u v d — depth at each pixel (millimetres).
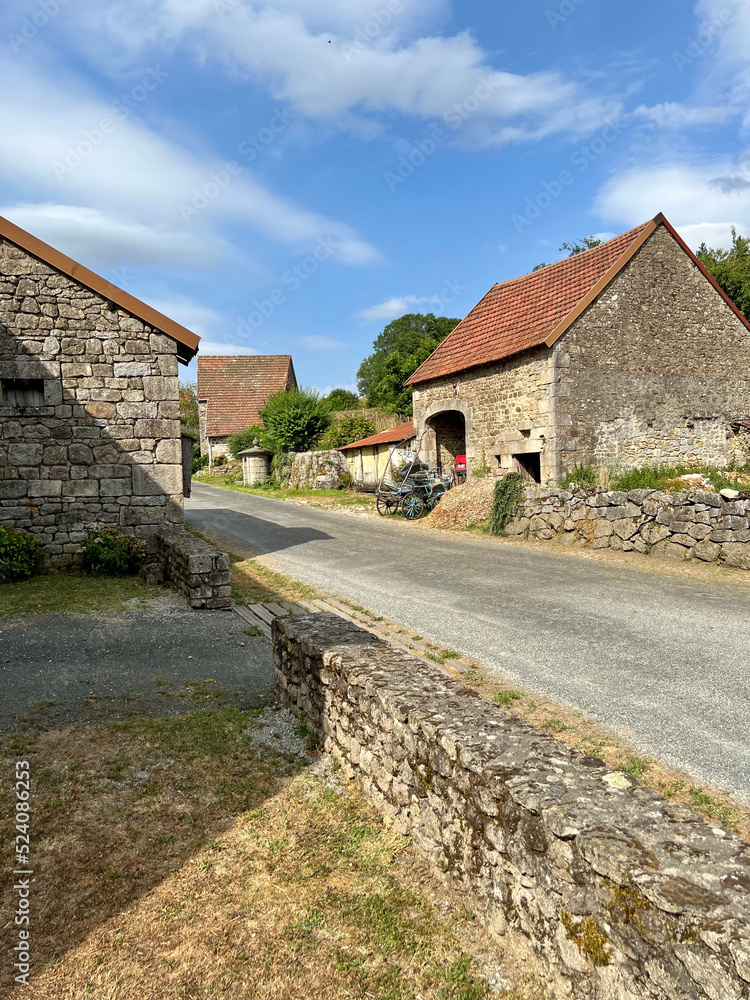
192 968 2404
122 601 7930
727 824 3193
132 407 9883
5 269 9383
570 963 2066
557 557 10812
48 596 8094
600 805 2209
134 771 3832
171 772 3824
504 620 7008
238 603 7984
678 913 1721
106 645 6227
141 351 9906
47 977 2357
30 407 9555
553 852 2152
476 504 14711
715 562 9633
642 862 1900
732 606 7406
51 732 4328
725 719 4422
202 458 38438
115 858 3035
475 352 17078
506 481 13398
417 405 19188
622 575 9242
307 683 4332
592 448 14477
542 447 14477
